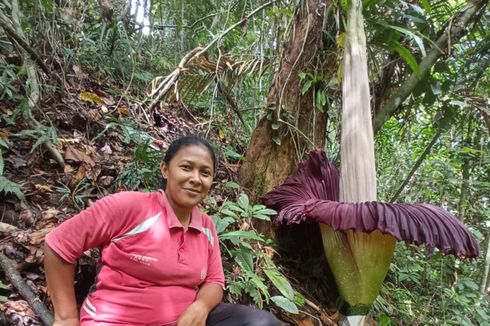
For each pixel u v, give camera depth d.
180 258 1.88
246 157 3.48
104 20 4.55
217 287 2.03
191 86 4.13
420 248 4.23
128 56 4.78
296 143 3.42
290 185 3.11
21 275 2.20
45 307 2.05
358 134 2.79
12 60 3.61
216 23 5.08
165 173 1.96
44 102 3.47
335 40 3.40
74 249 1.78
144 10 5.52
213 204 2.94
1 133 2.95
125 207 1.83
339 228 2.33
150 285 1.84
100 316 1.80
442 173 4.38
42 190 2.72
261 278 2.72
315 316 2.91
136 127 3.89
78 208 2.68
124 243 1.82
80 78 4.10
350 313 2.70
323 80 3.45
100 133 3.42
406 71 3.75
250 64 4.06
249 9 4.93
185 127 4.36
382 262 2.63
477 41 3.74
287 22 3.71
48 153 3.02
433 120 4.08
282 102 3.43
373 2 3.13
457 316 3.71
